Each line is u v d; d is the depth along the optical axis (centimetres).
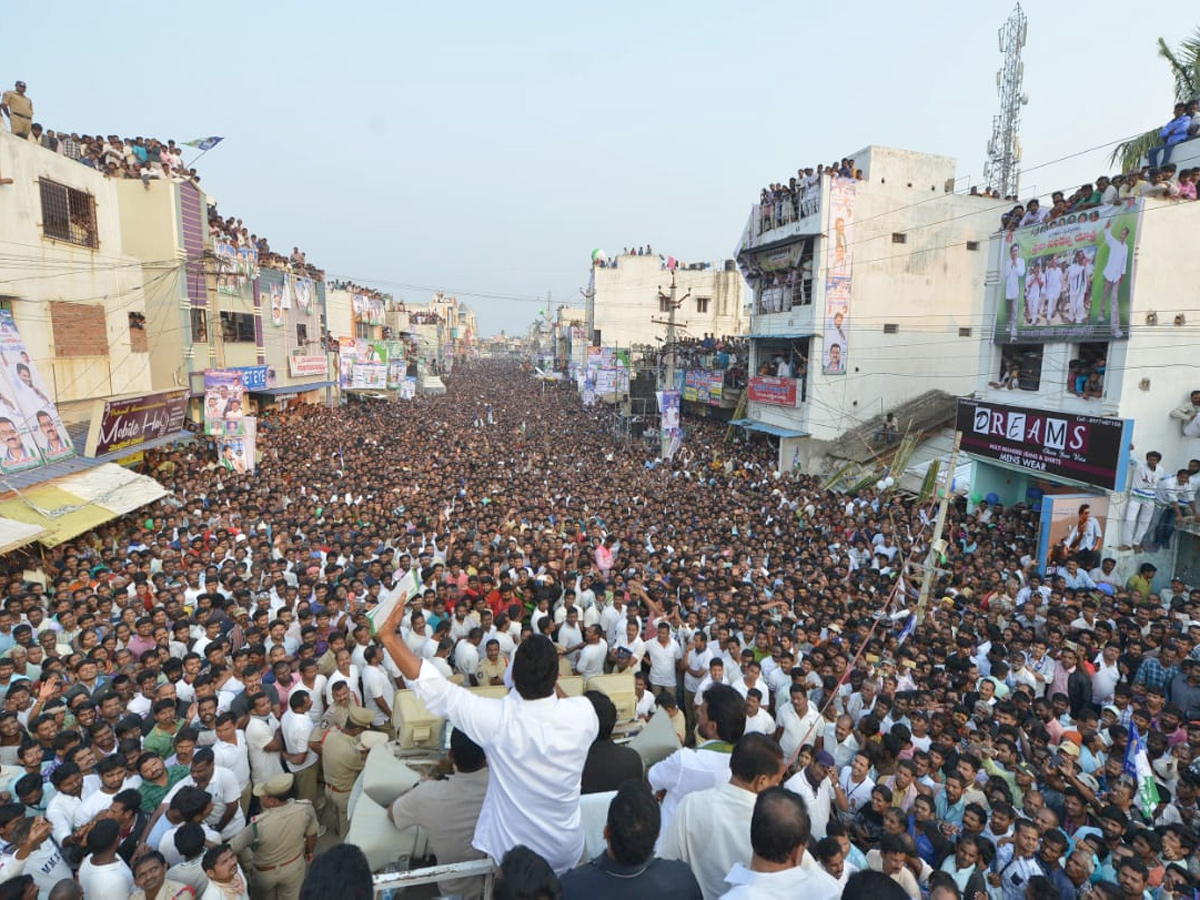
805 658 905
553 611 1048
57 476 1551
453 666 923
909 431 2627
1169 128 1764
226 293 3081
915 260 2850
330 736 704
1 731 695
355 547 1400
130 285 2212
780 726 791
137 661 891
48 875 541
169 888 491
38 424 1557
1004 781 684
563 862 334
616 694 532
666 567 1343
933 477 2086
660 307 6662
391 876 318
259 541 1391
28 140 1781
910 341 2877
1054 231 1695
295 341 4169
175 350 2606
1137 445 1543
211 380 2266
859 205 2742
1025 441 1761
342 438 3344
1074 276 1639
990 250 1928
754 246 3122
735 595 1125
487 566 1262
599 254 7112
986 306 1942
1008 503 2009
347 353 5056
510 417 4891
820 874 295
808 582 1297
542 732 321
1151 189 1487
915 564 1300
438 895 362
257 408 3622
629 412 4153
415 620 940
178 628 943
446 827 373
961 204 2886
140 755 621
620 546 1554
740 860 342
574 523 1745
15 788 597
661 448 3278
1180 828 602
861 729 759
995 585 1282
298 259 4438
